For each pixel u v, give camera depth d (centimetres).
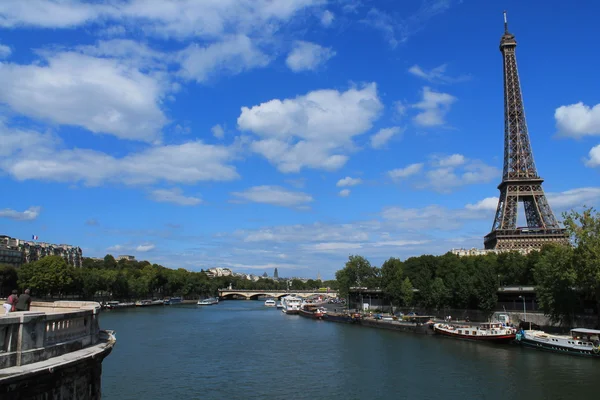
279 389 6562
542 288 11594
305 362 8588
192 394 6244
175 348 10206
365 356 9238
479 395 6256
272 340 11762
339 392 6419
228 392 6372
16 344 2014
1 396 1797
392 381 7038
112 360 8562
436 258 19325
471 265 16388
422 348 10219
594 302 11075
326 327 15300
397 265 18950
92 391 2569
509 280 15688
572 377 7112
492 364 8238
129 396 6072
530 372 7512
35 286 19250
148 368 7869
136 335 12456
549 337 9675
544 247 15675
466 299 14012
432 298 16038
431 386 6725
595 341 9175
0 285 19375
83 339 2564
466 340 11406
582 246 10062
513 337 10550
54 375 2112
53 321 2292
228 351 9856
